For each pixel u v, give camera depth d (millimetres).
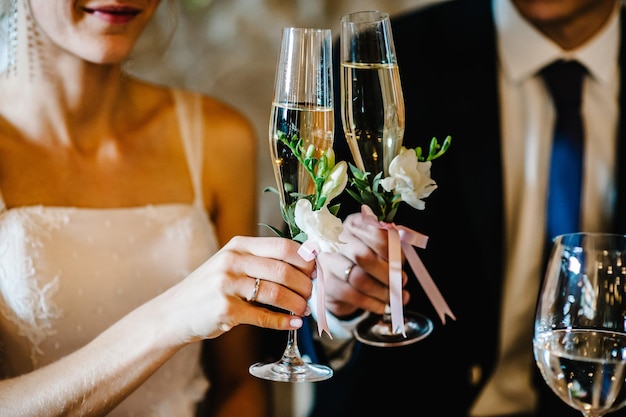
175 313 1433
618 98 2332
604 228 2352
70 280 1932
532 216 2328
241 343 2160
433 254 2283
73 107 2004
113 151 2094
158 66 3088
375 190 1405
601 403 1145
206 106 2275
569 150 2324
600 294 1151
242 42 3188
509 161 2336
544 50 2316
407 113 2365
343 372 2227
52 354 1916
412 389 2230
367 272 1628
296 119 1266
